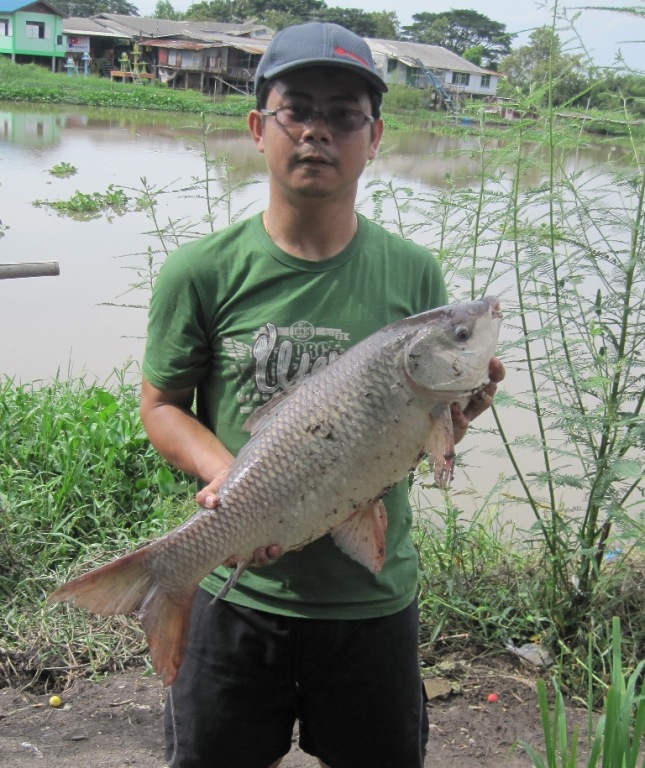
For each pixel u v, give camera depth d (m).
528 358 4.09
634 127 4.24
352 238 2.48
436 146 24.56
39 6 56.94
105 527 5.04
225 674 2.50
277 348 2.42
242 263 2.44
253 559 2.29
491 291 6.84
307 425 2.23
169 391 2.56
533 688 3.87
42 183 16.98
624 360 3.66
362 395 2.20
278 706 2.55
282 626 2.45
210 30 65.38
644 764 2.57
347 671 2.47
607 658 3.95
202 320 2.48
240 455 2.31
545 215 5.11
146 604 2.29
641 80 4.18
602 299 4.05
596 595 4.11
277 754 2.63
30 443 5.52
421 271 2.60
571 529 4.07
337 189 2.35
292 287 2.43
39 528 4.93
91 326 9.14
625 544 4.63
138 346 8.59
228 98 44.97
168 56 56.91
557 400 4.24
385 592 2.46
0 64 47.94
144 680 3.90
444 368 2.14
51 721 3.63
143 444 5.54
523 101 4.20
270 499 2.25
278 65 2.31
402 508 2.55
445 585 4.36
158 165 19.58
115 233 13.20
